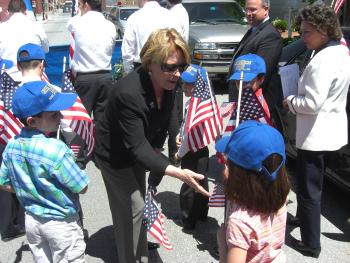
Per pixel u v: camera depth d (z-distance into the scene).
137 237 3.24
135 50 5.74
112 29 5.80
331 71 3.34
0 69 4.11
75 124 3.69
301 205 3.71
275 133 2.11
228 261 2.13
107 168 3.10
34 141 2.60
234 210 2.15
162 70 2.64
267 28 4.32
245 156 2.05
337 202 4.84
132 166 3.10
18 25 4.74
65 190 2.70
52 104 2.62
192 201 4.11
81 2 5.70
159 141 3.15
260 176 2.06
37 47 3.65
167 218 4.50
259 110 3.26
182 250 3.95
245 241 2.09
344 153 4.21
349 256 3.83
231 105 4.19
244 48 4.43
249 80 3.21
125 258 3.32
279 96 4.50
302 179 3.66
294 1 17.23
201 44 9.69
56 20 46.97
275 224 2.19
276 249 2.22
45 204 2.68
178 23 5.93
